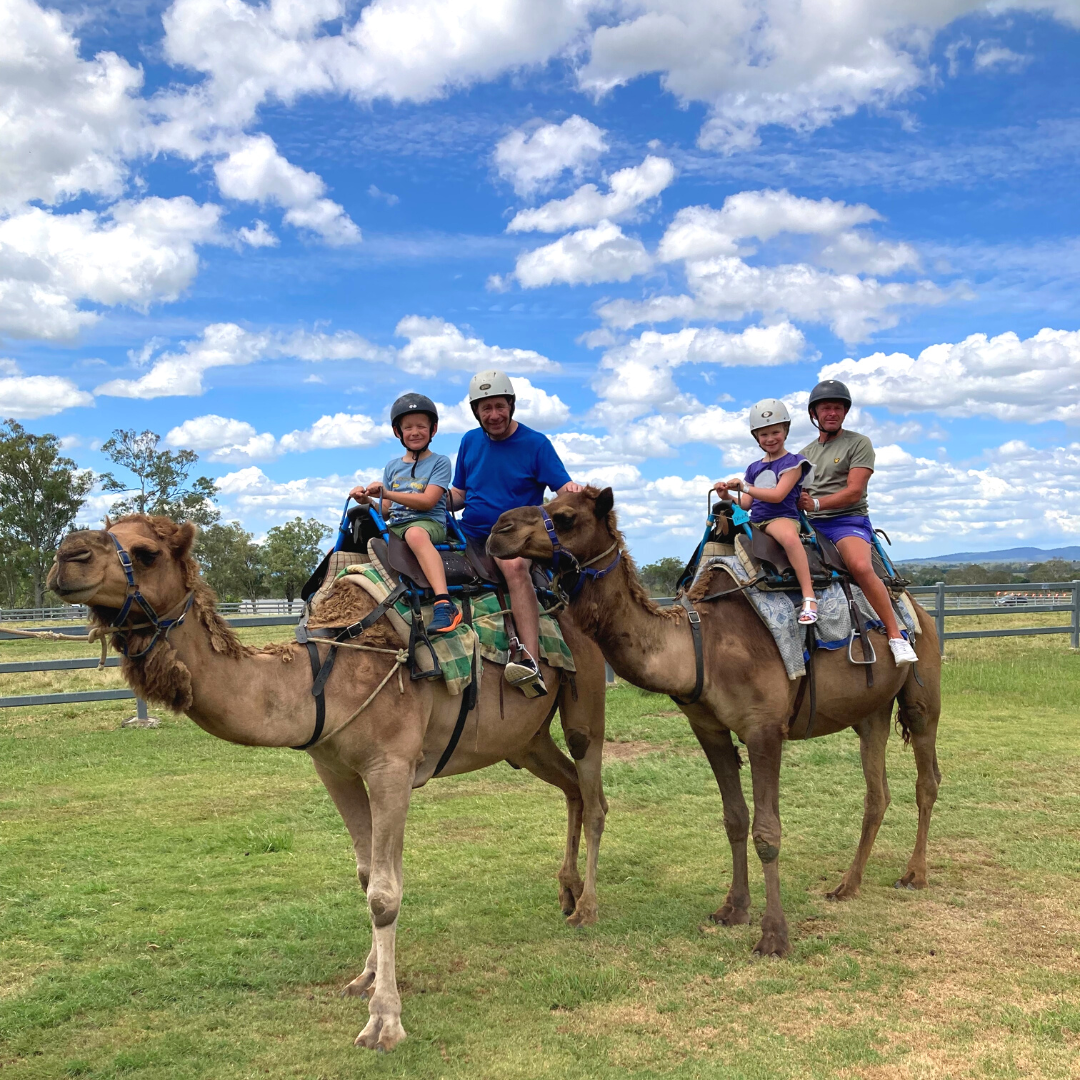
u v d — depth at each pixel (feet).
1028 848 22.85
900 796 28.09
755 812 17.63
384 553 15.88
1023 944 17.33
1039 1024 14.14
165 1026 14.39
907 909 19.22
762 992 15.48
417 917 18.85
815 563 19.36
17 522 200.03
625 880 21.20
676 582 20.42
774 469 18.99
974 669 51.72
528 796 28.68
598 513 16.92
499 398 18.38
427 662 15.15
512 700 16.97
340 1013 14.83
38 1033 14.12
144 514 13.26
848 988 15.60
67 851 23.06
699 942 17.60
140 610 12.67
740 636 18.01
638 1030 14.23
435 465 16.78
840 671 19.34
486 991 15.61
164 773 32.04
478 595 17.07
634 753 34.09
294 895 19.98
